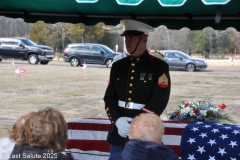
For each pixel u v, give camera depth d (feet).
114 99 10.69
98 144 13.43
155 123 7.55
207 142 12.09
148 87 10.06
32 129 6.64
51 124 6.67
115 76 10.64
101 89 41.32
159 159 7.27
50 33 156.46
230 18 12.10
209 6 11.10
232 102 33.32
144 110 9.82
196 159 12.16
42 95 35.78
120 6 11.78
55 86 43.11
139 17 13.04
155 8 11.80
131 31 10.21
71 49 78.02
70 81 48.83
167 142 12.45
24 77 52.11
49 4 11.80
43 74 57.26
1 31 195.11
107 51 76.54
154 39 160.86
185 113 13.84
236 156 11.72
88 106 30.27
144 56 10.41
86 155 13.43
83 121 13.83
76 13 13.09
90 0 8.34
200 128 12.48
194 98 35.47
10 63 77.56
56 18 13.58
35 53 78.33
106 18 13.47
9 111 27.37
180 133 12.50
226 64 107.96
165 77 10.02
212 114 13.94
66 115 26.30
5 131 20.89
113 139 10.38
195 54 174.19
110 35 158.10
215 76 61.00
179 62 73.26
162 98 9.87
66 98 34.27
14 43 78.74
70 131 13.69
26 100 32.60
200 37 170.71
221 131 12.23
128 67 10.49
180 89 42.86
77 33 153.48
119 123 9.91
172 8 11.62
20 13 13.03
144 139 7.43
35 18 13.48
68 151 13.33
